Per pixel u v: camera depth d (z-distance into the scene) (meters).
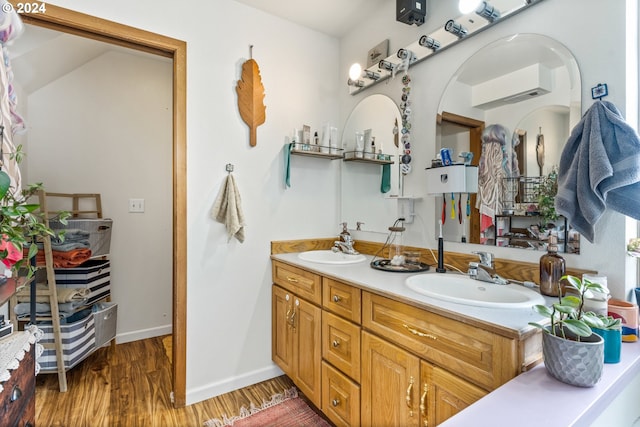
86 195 2.46
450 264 1.64
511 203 1.41
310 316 1.73
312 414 1.77
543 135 1.31
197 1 1.86
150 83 2.78
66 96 2.44
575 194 1.11
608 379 0.78
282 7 2.06
